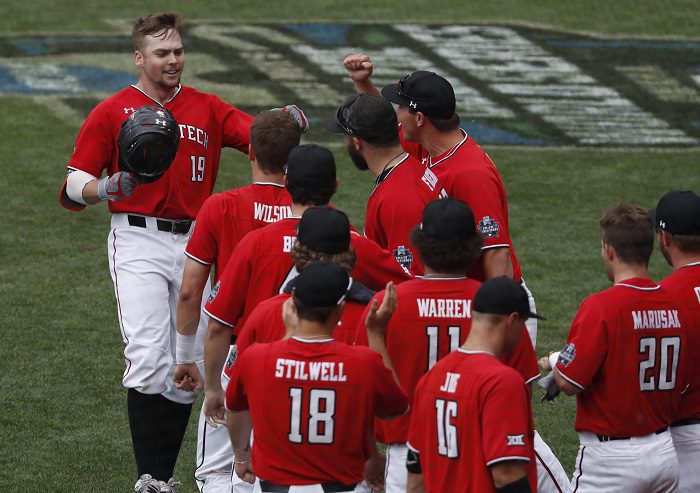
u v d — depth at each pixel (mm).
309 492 17047
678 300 19750
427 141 21906
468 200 21125
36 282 36688
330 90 57656
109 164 25312
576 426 20281
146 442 24359
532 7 73188
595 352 19203
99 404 28797
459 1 74250
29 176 45938
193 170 25359
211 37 65688
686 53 64750
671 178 47656
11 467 25453
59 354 31594
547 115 55062
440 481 16594
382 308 17406
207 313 20141
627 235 19516
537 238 40938
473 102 56719
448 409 16281
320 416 16859
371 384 16938
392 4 73375
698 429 20578
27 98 55312
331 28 68250
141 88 25219
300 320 16969
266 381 16938
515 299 16391
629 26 69750
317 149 19625
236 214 21078
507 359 19094
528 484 15773
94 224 41906
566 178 47250
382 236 21203
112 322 33906
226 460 23516
